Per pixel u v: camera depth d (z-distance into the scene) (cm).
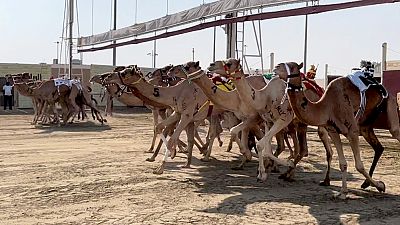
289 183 1165
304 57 2503
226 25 1909
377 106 1088
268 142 1187
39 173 1223
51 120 2770
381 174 1280
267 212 900
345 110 1017
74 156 1506
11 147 1706
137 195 1014
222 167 1362
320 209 928
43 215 860
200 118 1327
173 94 1295
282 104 1150
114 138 2006
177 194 1029
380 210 929
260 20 1656
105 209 903
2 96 4003
